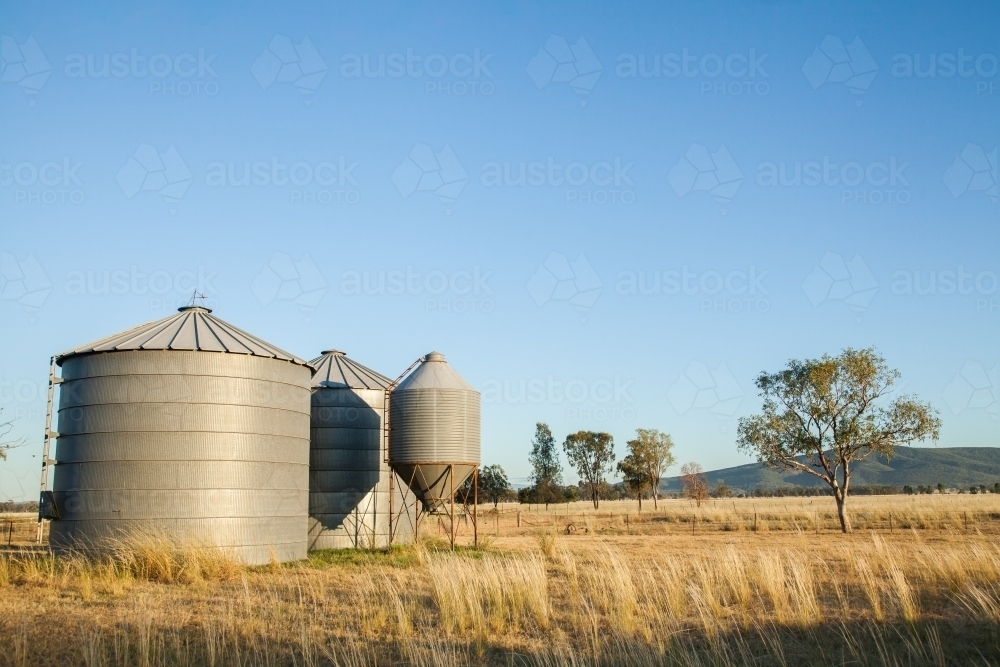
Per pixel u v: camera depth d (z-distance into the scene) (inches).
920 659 492.7
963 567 732.7
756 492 6820.9
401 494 1421.0
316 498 1355.8
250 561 1052.5
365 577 879.1
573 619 619.5
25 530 1884.8
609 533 1845.5
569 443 4148.6
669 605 638.5
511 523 2432.3
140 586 826.2
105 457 1027.3
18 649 501.7
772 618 618.8
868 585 713.6
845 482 1814.7
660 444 3592.5
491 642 558.9
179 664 499.2
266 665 495.8
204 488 1032.2
